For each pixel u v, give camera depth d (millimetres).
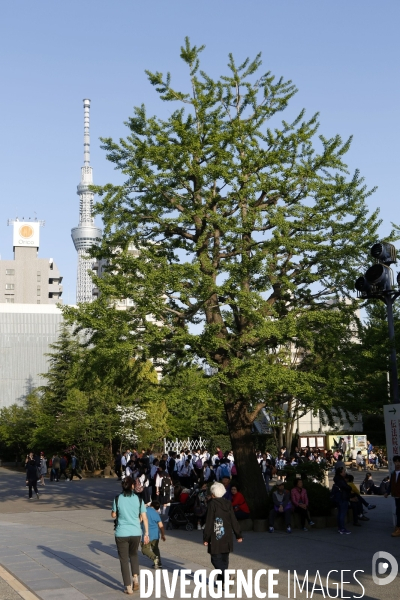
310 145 20203
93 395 45750
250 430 19734
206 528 10109
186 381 17031
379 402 19312
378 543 14953
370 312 23906
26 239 172125
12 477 46844
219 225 17984
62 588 10469
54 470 41406
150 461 30297
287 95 20641
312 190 19234
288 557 13266
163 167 18812
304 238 18719
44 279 172500
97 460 46500
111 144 19641
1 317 88562
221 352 18703
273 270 18641
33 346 88688
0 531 17469
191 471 29828
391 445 16688
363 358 18516
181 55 20297
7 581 11039
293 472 20906
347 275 19625
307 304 20109
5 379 87062
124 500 10500
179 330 17797
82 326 18906
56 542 15281
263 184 18609
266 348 18844
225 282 17281
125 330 17469
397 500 15758
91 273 18719
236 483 19641
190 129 19359
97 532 17391
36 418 52562
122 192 19266
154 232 20500
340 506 16672
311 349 18016
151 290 17453
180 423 51188
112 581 11031
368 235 19438
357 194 20016
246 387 16594
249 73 20875
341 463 19719
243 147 18984
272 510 17094
